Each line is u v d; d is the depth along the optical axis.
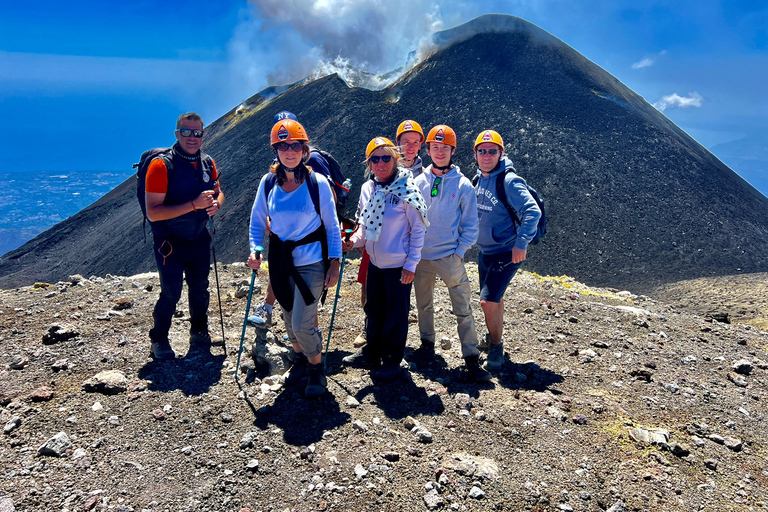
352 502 2.89
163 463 3.15
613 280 64.56
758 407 4.30
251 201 98.81
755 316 21.33
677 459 3.46
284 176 3.78
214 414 3.69
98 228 128.75
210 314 5.89
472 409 3.96
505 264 4.68
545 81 115.81
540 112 106.00
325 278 3.84
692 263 66.81
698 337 6.10
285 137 3.57
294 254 3.80
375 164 4.05
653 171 90.44
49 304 5.86
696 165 93.69
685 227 76.56
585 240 74.44
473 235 4.43
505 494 3.00
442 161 4.39
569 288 8.97
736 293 33.22
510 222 4.70
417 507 2.87
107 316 5.42
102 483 2.94
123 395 3.87
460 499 2.94
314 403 3.89
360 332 5.61
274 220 3.80
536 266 70.50
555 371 4.80
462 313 4.54
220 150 132.50
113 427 3.47
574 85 114.25
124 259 104.31
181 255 4.46
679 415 4.07
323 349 5.10
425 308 4.79
